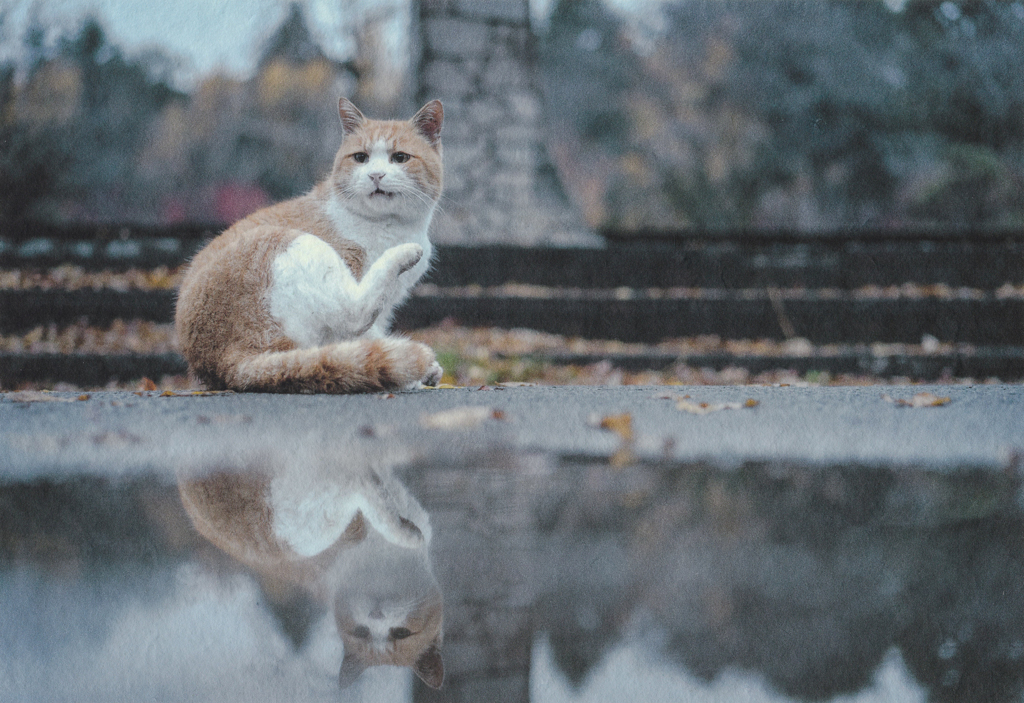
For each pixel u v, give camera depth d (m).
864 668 0.92
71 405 3.20
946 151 13.70
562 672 0.90
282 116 14.20
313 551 1.31
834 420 2.84
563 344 7.00
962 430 2.59
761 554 1.30
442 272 7.59
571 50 15.82
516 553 1.30
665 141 15.35
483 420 2.77
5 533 1.40
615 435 2.46
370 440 2.35
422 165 3.79
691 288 7.97
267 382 3.35
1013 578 1.20
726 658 0.94
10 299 6.78
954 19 13.90
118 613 1.06
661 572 1.21
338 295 3.38
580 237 8.30
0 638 0.97
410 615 1.05
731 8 14.86
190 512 1.54
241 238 3.48
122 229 8.22
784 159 14.65
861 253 8.13
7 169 12.07
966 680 0.90
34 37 11.87
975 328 7.52
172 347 6.31
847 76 14.00
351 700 0.84
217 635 0.99
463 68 8.34
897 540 1.38
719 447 2.26
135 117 13.06
